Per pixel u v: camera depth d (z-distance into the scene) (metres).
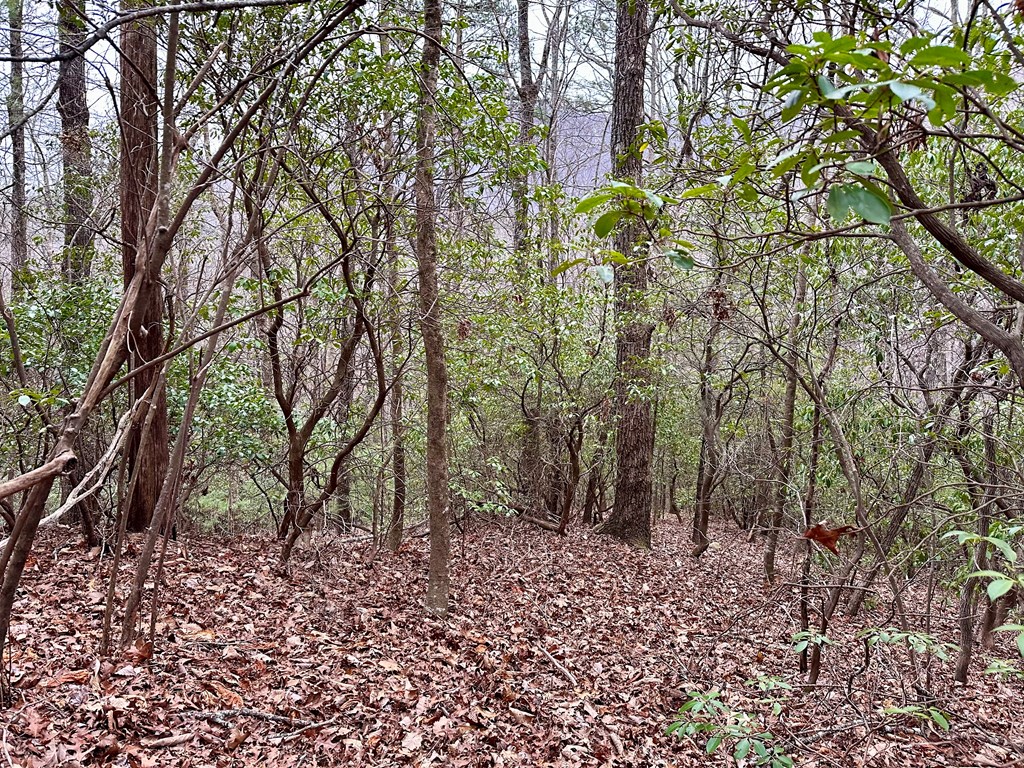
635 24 10.60
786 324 6.53
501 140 5.96
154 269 2.49
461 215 6.61
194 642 4.89
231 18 4.02
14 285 6.59
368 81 5.34
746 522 14.80
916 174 4.98
